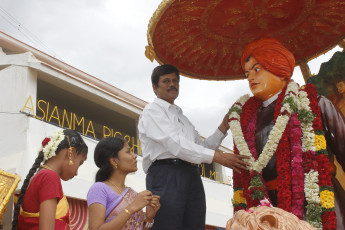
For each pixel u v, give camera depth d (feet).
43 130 42.19
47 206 9.50
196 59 14.17
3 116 42.34
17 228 9.84
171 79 13.75
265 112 11.82
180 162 12.78
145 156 13.25
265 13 12.66
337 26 12.96
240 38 13.53
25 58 44.88
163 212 12.21
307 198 10.02
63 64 51.08
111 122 58.39
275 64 11.73
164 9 11.57
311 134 10.65
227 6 12.36
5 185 10.53
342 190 10.88
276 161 10.86
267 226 4.07
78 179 42.27
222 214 61.77
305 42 13.58
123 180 11.62
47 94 50.57
